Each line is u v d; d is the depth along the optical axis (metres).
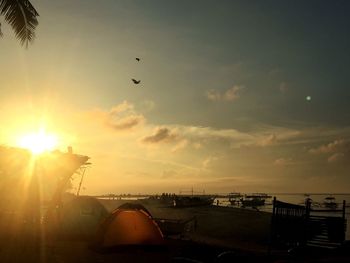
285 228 18.06
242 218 46.44
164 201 87.31
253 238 29.98
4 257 13.98
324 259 6.57
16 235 17.30
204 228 35.31
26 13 15.88
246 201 123.50
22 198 20.20
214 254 16.20
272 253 17.77
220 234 31.66
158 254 16.42
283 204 18.22
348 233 35.50
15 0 15.59
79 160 21.34
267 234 32.34
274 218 17.89
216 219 44.66
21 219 19.53
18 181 20.31
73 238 18.86
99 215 22.83
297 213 18.62
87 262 14.52
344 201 18.19
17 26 15.85
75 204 23.06
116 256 15.83
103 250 16.36
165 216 46.81
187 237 26.14
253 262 12.78
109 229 16.94
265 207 126.25
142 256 15.94
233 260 12.77
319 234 18.06
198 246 18.36
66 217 21.70
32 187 20.45
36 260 14.05
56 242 17.66
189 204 75.75
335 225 17.78
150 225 17.47
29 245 16.08
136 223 17.30
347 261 6.31
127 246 16.78
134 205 18.03
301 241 18.09
